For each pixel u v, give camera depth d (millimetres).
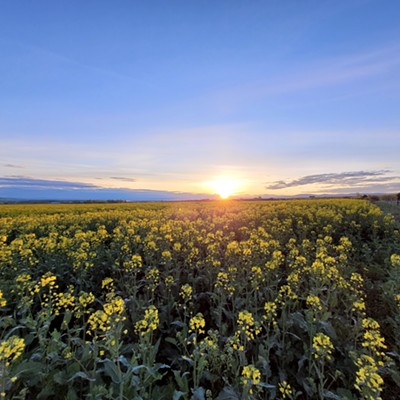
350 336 3504
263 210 16984
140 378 2705
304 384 2826
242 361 2859
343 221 12344
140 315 3977
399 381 2818
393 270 5480
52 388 2643
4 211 21109
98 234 8477
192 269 6098
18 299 4281
